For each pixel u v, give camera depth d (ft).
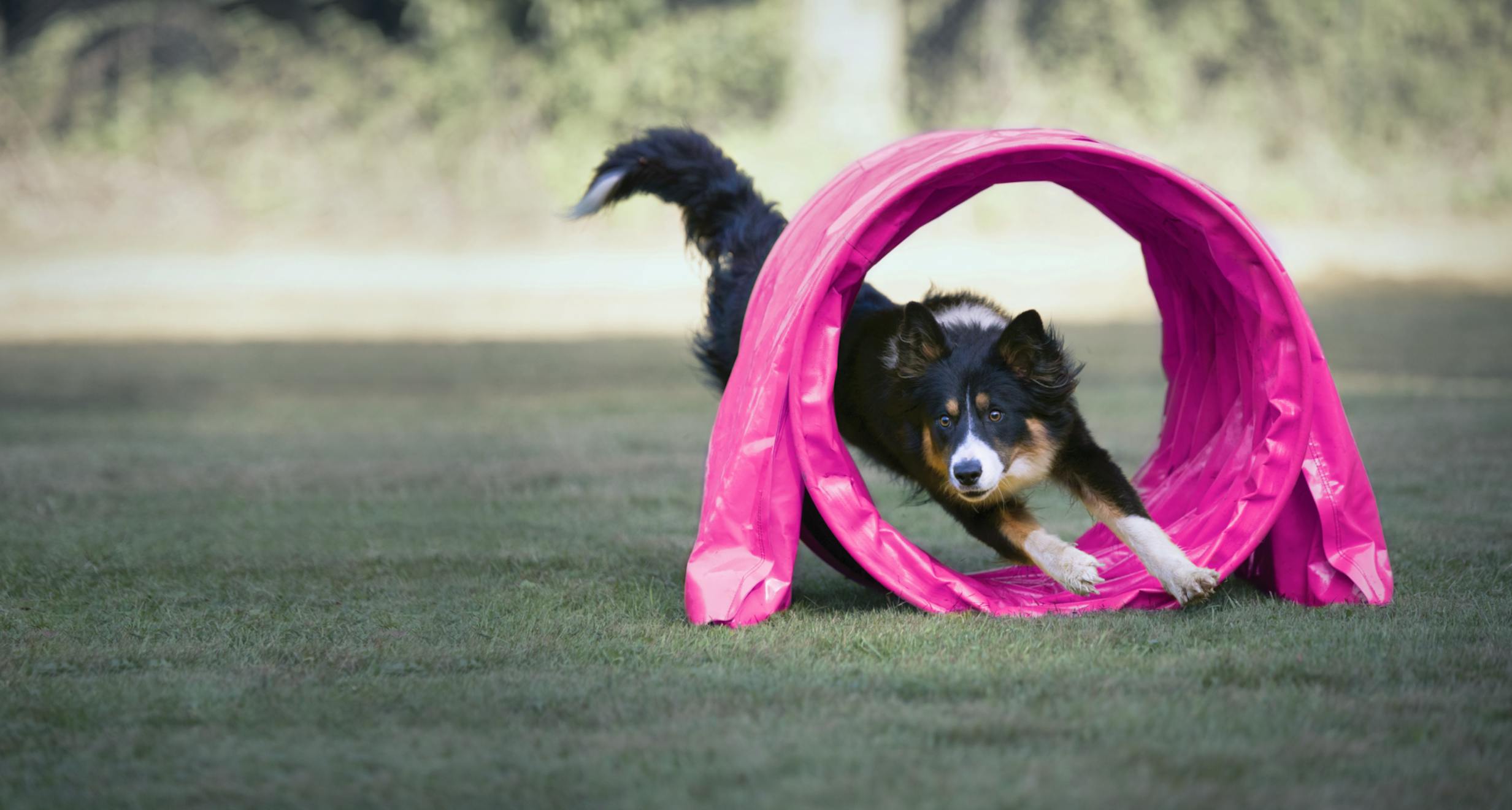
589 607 18.42
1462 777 11.34
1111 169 18.40
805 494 19.27
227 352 59.57
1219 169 88.63
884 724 12.80
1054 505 26.99
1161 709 13.08
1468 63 94.43
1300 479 17.80
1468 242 80.43
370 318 69.00
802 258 18.35
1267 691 13.61
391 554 22.43
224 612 18.38
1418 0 93.66
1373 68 94.02
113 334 64.95
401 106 92.07
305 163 89.76
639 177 23.93
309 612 18.34
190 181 89.40
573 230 85.81
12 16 95.96
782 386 17.56
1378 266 75.46
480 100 91.35
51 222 86.33
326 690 14.40
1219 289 19.26
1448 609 17.08
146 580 20.48
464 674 15.01
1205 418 21.22
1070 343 54.80
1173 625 16.60
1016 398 18.79
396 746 12.57
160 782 11.80
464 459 33.24
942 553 22.94
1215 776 11.41
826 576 21.38
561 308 71.10
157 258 81.71
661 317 68.18
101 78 94.12
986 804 10.89
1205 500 19.29
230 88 93.81
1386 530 22.08
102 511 26.66
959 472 17.75
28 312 70.38
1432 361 47.85
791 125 84.33
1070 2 93.81
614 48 92.27
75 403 45.34
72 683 14.75
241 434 38.17
